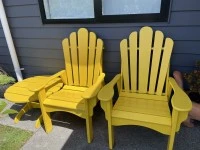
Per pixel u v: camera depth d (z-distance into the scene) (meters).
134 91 1.89
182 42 1.78
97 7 1.88
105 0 1.88
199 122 1.94
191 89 1.76
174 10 1.68
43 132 1.98
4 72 2.84
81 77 2.08
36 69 2.58
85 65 2.03
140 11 1.83
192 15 1.65
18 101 1.87
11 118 2.24
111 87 1.59
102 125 2.03
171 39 1.67
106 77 2.21
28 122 2.16
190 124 1.87
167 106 1.61
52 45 2.30
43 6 2.11
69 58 2.08
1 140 1.90
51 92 1.98
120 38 1.95
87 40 1.96
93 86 1.68
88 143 1.80
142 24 1.82
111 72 2.16
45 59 2.45
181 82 1.76
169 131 1.41
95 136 1.88
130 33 1.89
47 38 2.29
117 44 2.00
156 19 1.76
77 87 2.10
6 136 1.95
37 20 2.22
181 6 1.65
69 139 1.86
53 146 1.79
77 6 2.01
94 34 1.92
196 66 1.79
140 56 1.80
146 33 1.73
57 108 1.79
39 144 1.82
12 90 2.05
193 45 1.76
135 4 1.81
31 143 1.84
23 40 2.44
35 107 2.25
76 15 2.06
